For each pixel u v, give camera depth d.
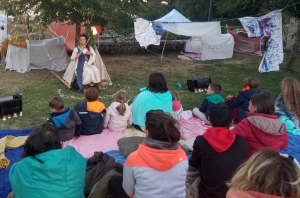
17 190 2.60
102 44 13.59
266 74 11.11
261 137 3.34
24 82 8.66
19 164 2.66
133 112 5.30
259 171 1.61
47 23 9.53
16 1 9.23
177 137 2.53
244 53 15.59
